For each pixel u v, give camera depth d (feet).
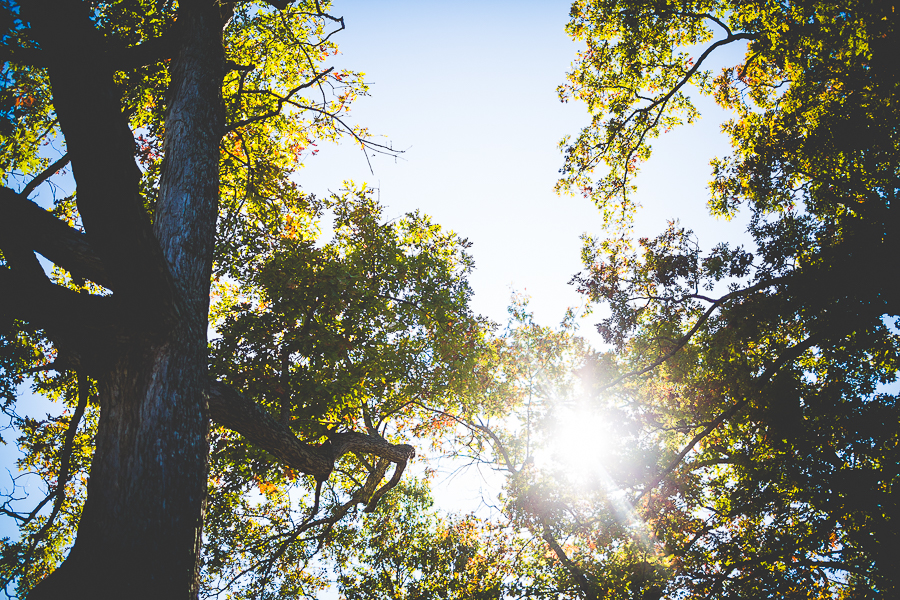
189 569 11.82
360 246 32.96
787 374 31.55
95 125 10.05
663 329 38.04
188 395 13.44
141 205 11.43
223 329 28.55
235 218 31.76
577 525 37.17
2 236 11.76
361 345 28.63
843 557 30.89
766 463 32.32
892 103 28.86
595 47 43.14
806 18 31.35
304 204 34.35
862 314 29.14
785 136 35.17
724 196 39.68
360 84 31.27
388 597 45.91
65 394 28.55
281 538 38.22
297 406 25.48
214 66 19.13
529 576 44.91
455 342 32.22
